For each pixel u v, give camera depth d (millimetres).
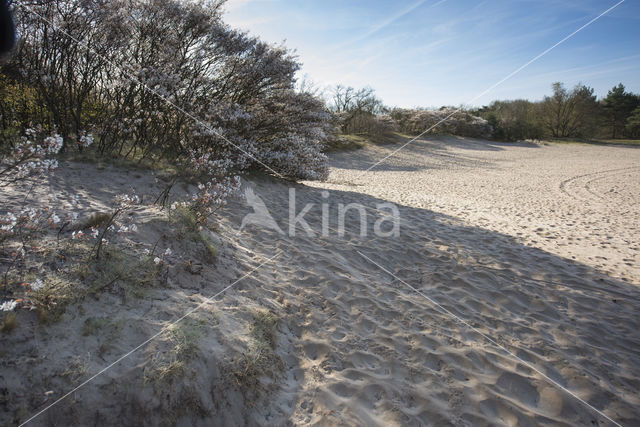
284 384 2832
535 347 3713
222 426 2373
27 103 5805
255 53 8359
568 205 11906
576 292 4926
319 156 10539
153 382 2297
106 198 4461
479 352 3529
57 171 4844
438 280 4992
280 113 9195
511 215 9914
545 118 61125
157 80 6098
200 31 7191
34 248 2859
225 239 4625
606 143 53938
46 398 2004
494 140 53562
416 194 12961
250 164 8531
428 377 3135
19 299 2238
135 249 3389
